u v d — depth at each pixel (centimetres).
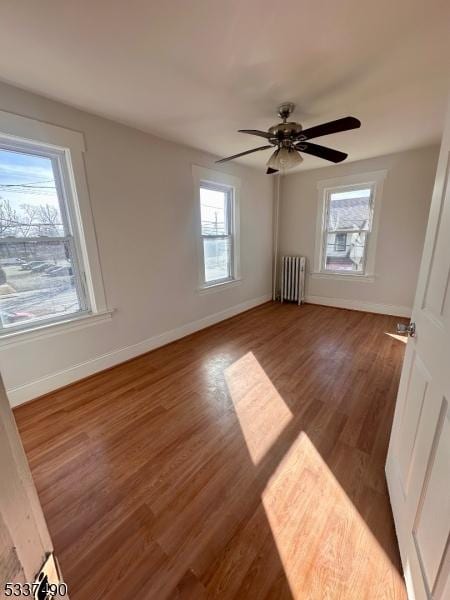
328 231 452
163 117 236
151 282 297
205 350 306
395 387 226
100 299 253
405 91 200
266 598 97
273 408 203
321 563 107
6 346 201
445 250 89
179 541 116
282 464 153
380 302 420
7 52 150
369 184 398
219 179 361
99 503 133
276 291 528
